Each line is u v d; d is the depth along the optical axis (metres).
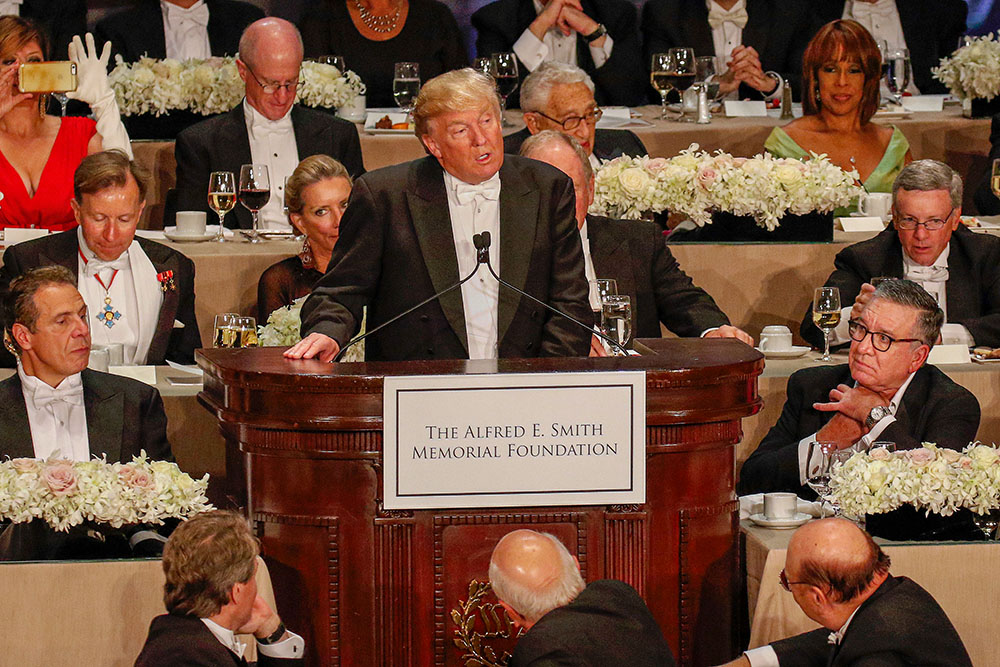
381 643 11.28
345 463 11.16
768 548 12.77
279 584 11.47
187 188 22.58
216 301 19.53
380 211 12.60
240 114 22.72
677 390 11.30
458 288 12.58
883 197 22.44
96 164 17.11
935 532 13.26
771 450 15.86
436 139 12.38
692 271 19.84
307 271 18.97
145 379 16.33
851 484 13.13
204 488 13.02
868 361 15.03
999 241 19.12
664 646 10.44
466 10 33.44
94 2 30.58
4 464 12.60
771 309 20.00
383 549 11.17
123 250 17.58
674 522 11.57
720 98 28.30
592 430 11.05
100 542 12.75
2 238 19.36
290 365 11.44
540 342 12.72
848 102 23.66
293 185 18.66
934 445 13.49
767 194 19.56
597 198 19.83
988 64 25.44
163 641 10.84
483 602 11.26
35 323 14.10
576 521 11.30
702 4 29.80
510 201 12.68
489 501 11.04
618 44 29.31
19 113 20.91
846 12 30.75
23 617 12.21
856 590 11.41
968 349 18.08
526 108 21.23
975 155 25.89
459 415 10.92
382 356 12.81
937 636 11.20
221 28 28.62
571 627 10.16
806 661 11.80
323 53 28.02
